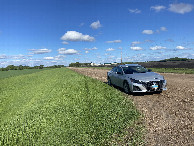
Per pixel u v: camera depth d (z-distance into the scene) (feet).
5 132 17.84
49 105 24.08
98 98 23.93
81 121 16.76
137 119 16.66
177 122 15.43
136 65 32.42
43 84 52.75
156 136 13.34
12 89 55.98
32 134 15.90
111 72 35.70
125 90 28.17
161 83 25.38
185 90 27.76
